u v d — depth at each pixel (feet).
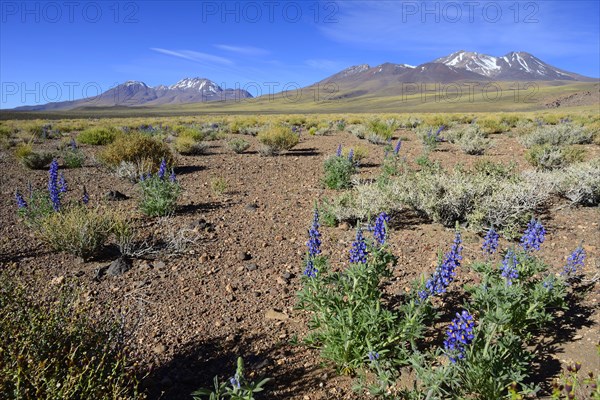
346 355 12.13
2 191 34.37
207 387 11.80
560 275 16.30
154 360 13.02
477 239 22.58
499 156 49.55
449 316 14.83
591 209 26.96
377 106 602.44
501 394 10.77
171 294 17.10
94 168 45.47
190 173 42.19
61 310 11.02
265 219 26.86
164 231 24.25
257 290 17.53
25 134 89.10
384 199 25.80
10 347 9.25
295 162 49.34
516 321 12.82
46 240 21.38
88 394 9.04
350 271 12.93
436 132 70.79
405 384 11.61
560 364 12.07
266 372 12.44
